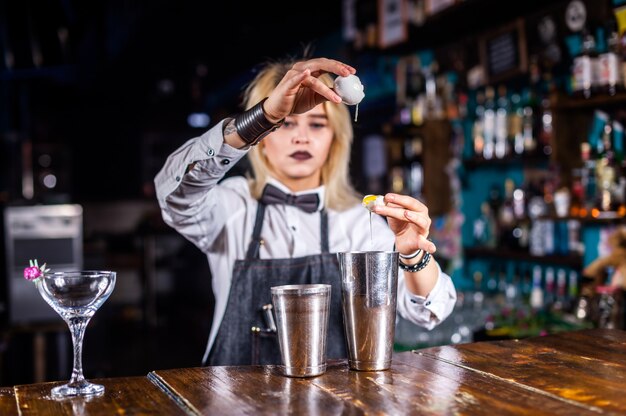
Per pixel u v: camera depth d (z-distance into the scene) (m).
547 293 3.64
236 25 5.99
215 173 1.62
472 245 4.14
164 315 8.25
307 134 1.94
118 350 6.37
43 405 1.18
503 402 1.12
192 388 1.25
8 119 8.96
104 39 7.57
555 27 3.33
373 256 1.33
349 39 4.91
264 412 1.10
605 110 3.12
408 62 4.51
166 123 10.92
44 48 6.13
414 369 1.36
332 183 2.03
